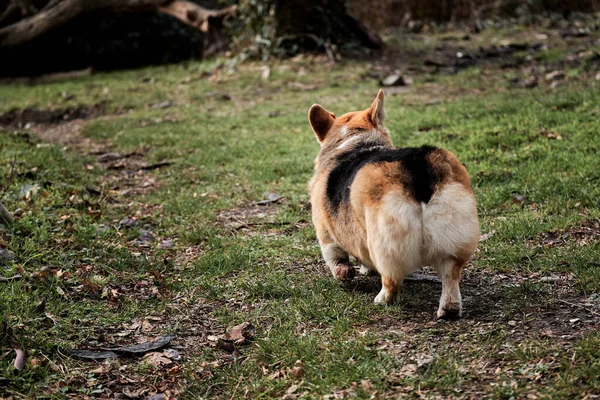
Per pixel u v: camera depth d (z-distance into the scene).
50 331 4.21
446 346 3.92
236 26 14.74
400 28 18.14
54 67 16.66
